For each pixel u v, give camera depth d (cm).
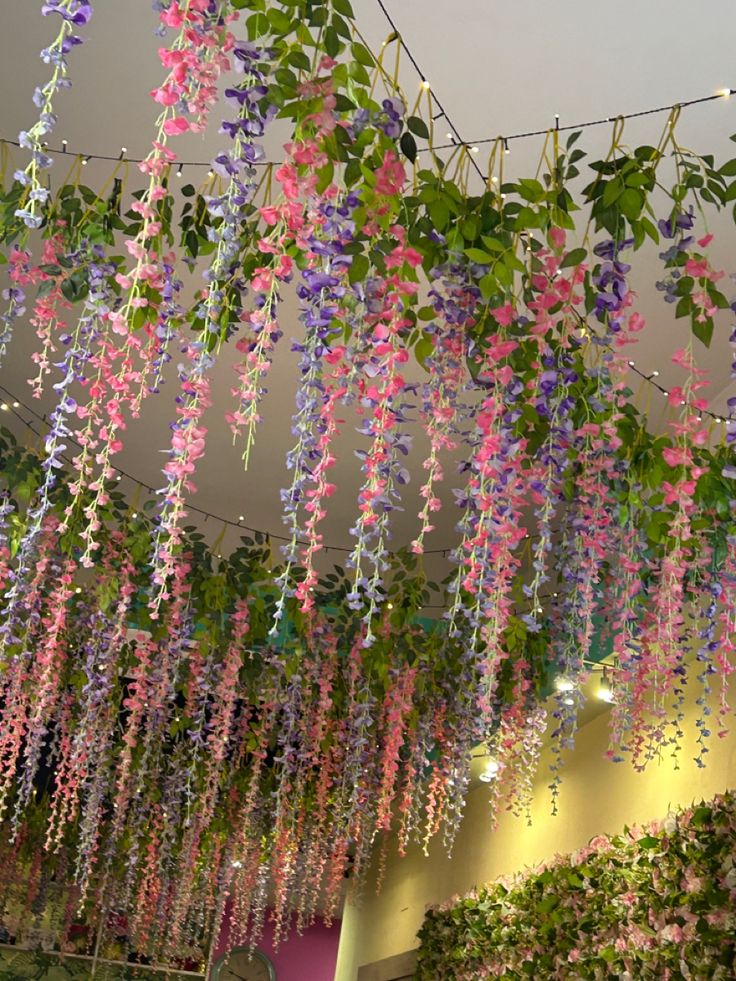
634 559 324
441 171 226
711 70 286
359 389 221
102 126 331
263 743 521
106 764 489
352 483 508
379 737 538
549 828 543
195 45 180
